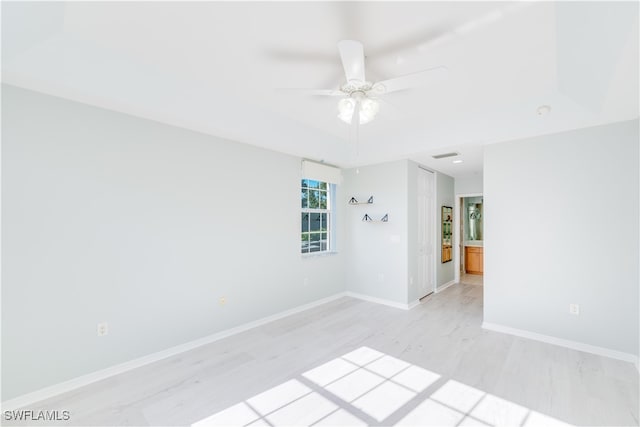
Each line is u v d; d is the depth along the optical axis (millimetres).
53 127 2229
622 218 2744
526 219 3234
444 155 4105
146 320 2711
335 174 4820
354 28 1868
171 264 2887
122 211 2568
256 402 2139
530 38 1941
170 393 2248
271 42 2053
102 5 1688
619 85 2035
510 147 3326
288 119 3602
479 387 2305
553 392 2234
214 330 3225
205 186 3162
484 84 2629
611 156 2795
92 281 2408
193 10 1729
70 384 2291
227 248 3361
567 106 2801
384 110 2625
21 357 2098
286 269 4047
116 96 2291
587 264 2906
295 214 4191
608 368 2574
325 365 2664
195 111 2764
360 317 3949
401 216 4383
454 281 6141
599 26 1563
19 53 1867
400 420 1945
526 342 3123
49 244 2211
